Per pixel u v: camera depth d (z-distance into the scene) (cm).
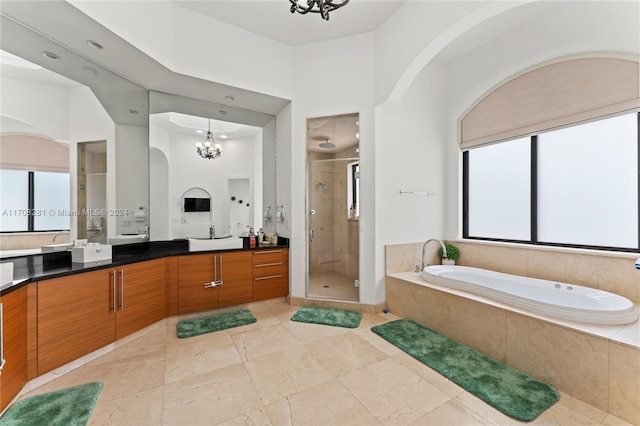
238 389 174
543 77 263
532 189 287
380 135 305
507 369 192
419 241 335
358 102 306
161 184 311
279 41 317
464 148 341
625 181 230
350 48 308
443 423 145
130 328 236
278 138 363
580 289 228
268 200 370
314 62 320
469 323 225
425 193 338
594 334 156
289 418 149
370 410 155
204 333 253
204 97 316
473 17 206
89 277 205
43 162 218
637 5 206
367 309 306
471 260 330
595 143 246
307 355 215
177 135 320
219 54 278
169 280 278
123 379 184
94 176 253
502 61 295
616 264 221
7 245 199
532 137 287
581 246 252
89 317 205
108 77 258
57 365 185
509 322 197
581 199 255
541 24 261
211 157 341
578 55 237
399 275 306
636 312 177
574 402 160
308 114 323
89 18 189
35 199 214
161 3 243
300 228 330
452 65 349
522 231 300
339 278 341
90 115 248
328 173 335
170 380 183
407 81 272
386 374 190
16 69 202
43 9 181
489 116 311
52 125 223
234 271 308
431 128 345
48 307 181
